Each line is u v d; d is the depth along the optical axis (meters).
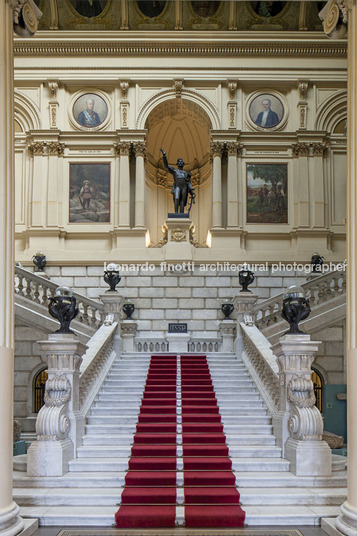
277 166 19.59
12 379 6.20
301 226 19.09
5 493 6.00
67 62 19.52
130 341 15.66
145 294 18.67
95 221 19.34
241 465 8.59
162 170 22.69
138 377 12.52
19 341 15.05
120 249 18.92
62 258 18.77
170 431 9.96
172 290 18.70
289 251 19.16
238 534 6.70
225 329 15.73
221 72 19.62
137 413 10.73
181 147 22.70
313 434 8.45
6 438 6.00
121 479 8.04
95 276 18.78
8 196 6.28
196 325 18.50
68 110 19.70
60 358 8.93
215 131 19.39
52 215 19.08
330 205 19.44
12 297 6.30
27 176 19.47
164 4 19.50
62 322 9.09
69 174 19.53
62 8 19.44
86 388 10.88
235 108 19.61
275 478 8.07
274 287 18.72
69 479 8.02
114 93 19.72
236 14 19.59
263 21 19.67
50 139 19.36
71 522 7.06
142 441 9.53
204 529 6.89
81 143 19.58
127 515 7.03
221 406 10.98
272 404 10.48
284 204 19.47
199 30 19.56
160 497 7.54
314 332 13.94
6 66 6.34
